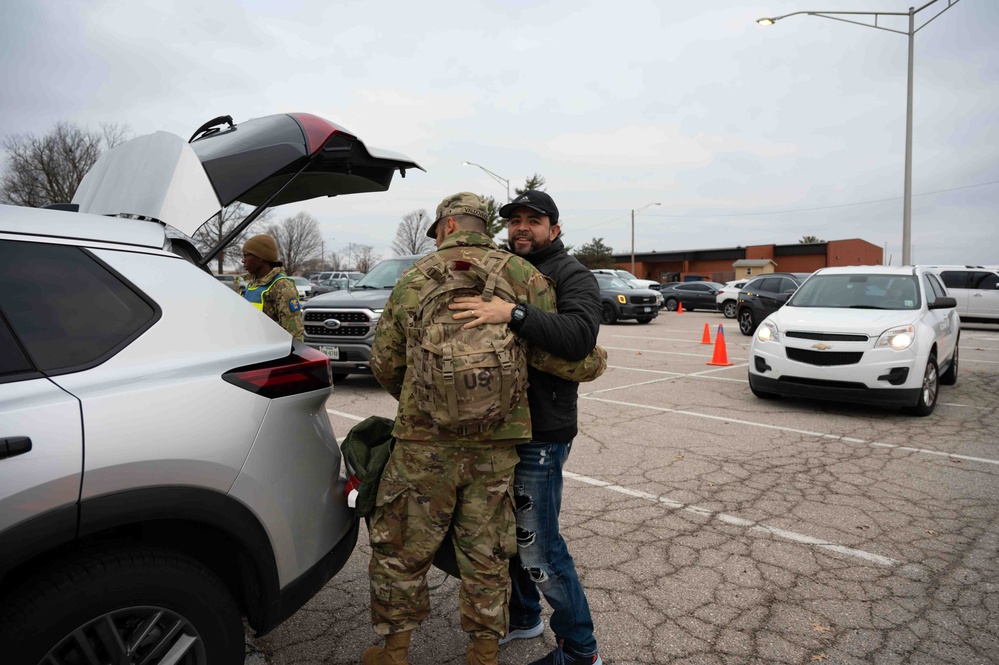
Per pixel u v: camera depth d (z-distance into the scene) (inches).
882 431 249.0
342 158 118.0
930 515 162.1
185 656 72.6
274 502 80.1
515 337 80.0
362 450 91.7
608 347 556.1
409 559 84.1
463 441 81.4
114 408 67.7
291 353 87.7
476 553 84.0
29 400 63.8
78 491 63.7
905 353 259.3
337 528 91.6
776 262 2207.2
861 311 289.6
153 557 69.6
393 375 89.3
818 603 119.0
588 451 221.5
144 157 101.4
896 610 116.4
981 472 197.3
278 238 2605.8
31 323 68.1
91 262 74.9
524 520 90.5
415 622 86.2
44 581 63.5
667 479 191.2
